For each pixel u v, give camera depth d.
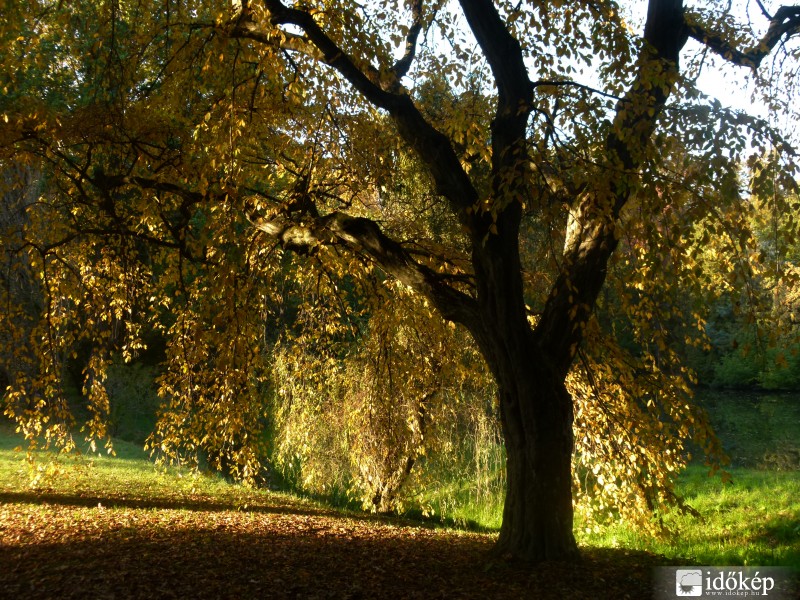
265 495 11.97
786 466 15.20
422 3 7.32
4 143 7.48
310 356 10.58
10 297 8.91
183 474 12.91
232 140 6.67
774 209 5.02
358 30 7.46
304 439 11.46
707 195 4.83
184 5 8.02
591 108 5.05
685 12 7.20
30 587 4.95
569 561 5.97
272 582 5.36
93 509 8.61
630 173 4.81
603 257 6.03
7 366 9.45
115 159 8.92
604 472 8.03
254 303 8.47
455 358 9.69
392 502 11.69
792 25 6.72
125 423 17.61
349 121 8.19
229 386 8.49
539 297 8.47
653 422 7.43
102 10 7.98
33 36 7.97
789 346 5.59
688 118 4.80
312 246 7.18
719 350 30.52
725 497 11.95
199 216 13.05
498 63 5.94
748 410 25.59
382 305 8.99
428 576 5.73
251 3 6.08
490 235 5.84
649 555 7.20
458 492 12.05
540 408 6.00
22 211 9.57
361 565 6.14
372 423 10.75
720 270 5.73
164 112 7.94
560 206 5.68
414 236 8.65
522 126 5.94
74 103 11.53
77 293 8.71
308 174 7.79
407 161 9.21
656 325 7.13
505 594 5.14
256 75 7.11
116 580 5.18
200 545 6.66
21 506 8.46
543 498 6.03
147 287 9.27
